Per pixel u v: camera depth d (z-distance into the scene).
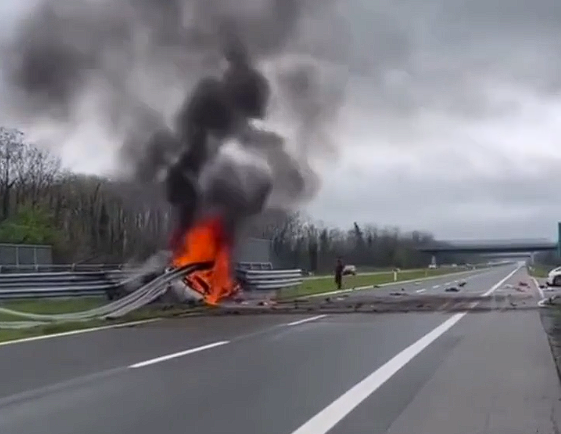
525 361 12.48
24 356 13.57
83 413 8.41
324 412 8.36
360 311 24.77
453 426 7.65
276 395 9.44
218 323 20.53
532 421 7.87
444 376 10.94
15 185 46.25
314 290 39.69
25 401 9.16
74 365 12.34
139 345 15.23
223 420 7.98
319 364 12.30
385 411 8.41
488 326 18.91
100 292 26.42
